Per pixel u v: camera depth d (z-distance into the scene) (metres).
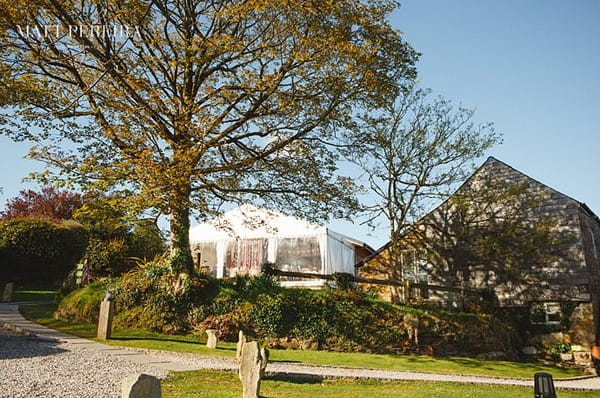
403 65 18.98
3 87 15.00
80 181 15.38
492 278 25.98
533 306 24.89
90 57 17.08
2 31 14.78
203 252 27.38
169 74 18.69
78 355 11.91
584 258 24.17
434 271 27.22
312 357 15.70
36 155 15.83
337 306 19.45
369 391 11.27
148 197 15.58
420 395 11.15
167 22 18.05
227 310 18.41
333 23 17.16
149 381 6.35
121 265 22.83
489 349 21.73
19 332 14.78
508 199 25.61
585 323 23.53
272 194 20.52
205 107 17.41
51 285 30.58
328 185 20.41
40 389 8.25
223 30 17.83
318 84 18.00
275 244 26.27
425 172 24.45
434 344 20.44
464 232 26.33
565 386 15.88
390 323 19.86
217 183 19.06
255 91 17.22
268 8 16.66
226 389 10.07
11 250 28.28
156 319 17.70
